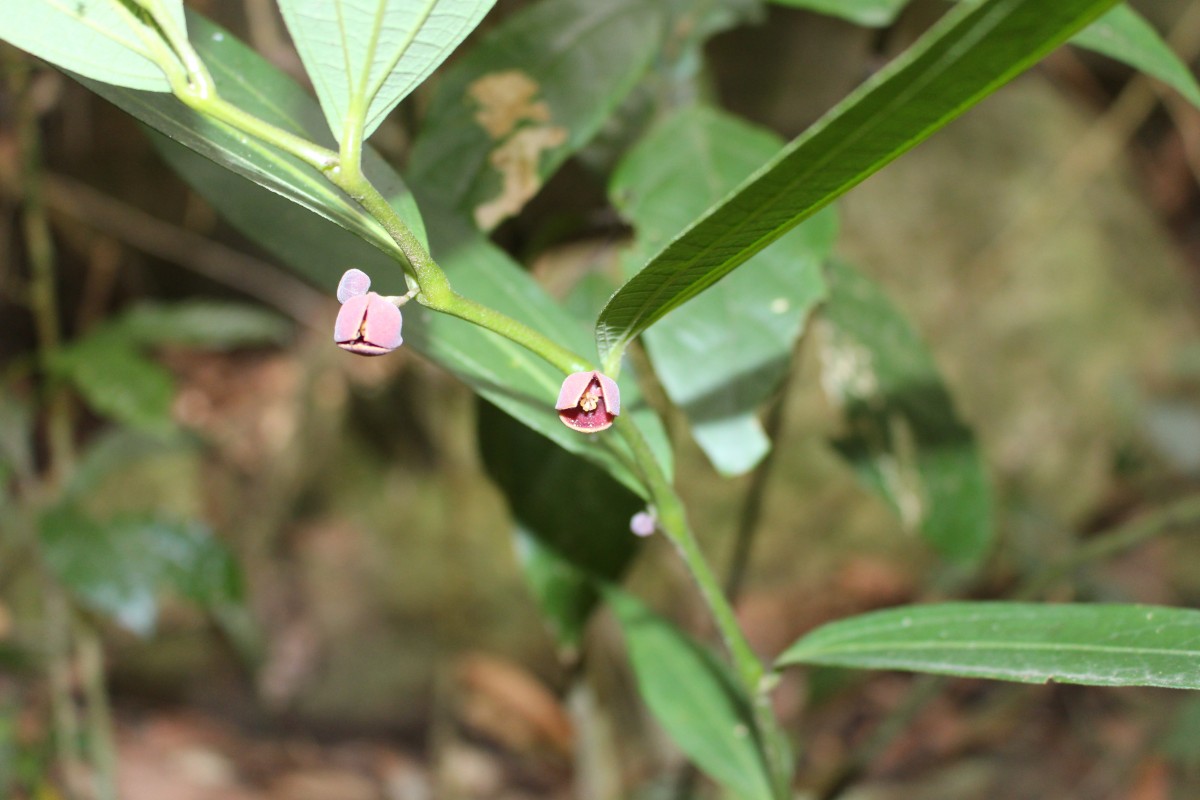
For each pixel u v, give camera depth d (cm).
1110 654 26
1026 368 96
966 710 89
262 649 88
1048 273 97
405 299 23
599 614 70
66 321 111
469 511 90
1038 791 80
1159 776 79
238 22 60
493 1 23
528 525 41
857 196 97
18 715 62
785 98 76
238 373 114
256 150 25
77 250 106
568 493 40
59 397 59
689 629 82
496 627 89
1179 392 96
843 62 76
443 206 34
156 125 24
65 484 57
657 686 41
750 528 51
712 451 33
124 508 96
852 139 21
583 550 41
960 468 46
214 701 89
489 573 89
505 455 41
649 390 42
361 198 23
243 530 96
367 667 90
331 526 94
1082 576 79
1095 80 127
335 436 93
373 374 88
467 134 36
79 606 59
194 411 108
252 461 101
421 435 90
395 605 90
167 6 23
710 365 33
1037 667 27
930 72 20
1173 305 102
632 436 27
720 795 68
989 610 28
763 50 73
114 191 100
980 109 103
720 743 40
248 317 60
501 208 36
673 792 67
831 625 30
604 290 41
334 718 89
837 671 55
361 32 23
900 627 29
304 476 94
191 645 90
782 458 90
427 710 89
